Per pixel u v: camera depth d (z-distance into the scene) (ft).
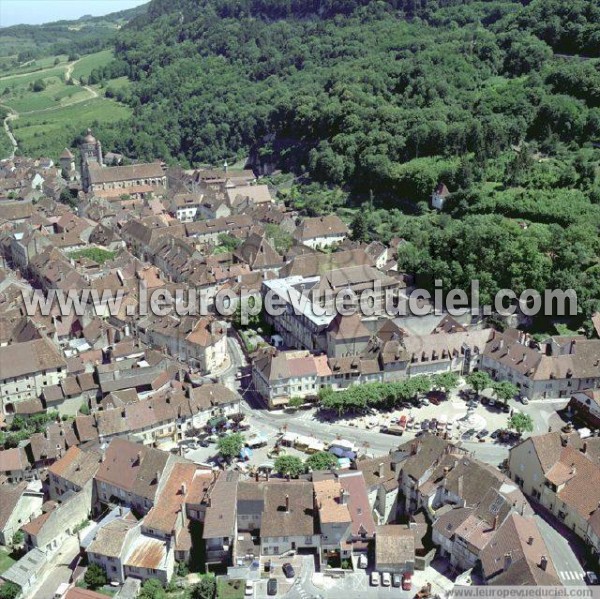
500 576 495.00
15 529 592.60
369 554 549.13
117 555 526.98
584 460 597.93
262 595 518.37
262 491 568.00
